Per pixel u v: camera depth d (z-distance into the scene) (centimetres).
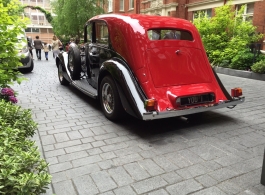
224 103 399
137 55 375
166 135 362
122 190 229
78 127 390
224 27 1066
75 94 617
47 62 1484
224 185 238
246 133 369
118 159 288
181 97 364
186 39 427
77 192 226
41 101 547
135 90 359
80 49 609
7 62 421
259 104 529
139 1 2139
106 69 405
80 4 1888
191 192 227
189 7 1582
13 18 420
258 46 941
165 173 258
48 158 288
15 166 171
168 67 387
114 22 429
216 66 1031
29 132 286
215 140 344
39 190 176
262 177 235
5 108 284
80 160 285
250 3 1185
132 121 420
